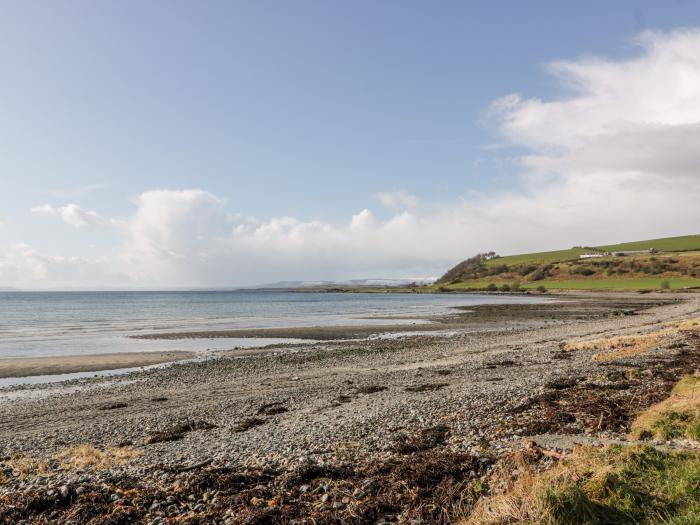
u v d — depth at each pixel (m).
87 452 13.14
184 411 19.42
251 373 28.81
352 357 34.56
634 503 7.14
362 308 102.88
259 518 7.91
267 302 140.62
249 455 12.30
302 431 14.91
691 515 6.52
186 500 8.87
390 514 8.11
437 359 32.66
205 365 31.92
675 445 10.54
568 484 7.55
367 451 12.06
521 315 77.25
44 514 8.32
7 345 43.09
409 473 9.59
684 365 24.42
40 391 24.48
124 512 8.20
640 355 28.56
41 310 103.25
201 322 67.69
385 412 16.70
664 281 156.62
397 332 52.88
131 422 17.80
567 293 162.88
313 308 104.62
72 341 45.88
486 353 34.62
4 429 17.47
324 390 22.70
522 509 7.17
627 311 76.81
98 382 26.83
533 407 16.34
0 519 8.03
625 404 15.80
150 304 132.12
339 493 8.98
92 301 158.62
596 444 11.30
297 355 35.94
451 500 8.38
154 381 26.77
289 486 9.48
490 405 16.91
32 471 11.06
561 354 31.48
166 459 12.30
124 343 44.53
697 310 75.81
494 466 9.90
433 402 17.97
